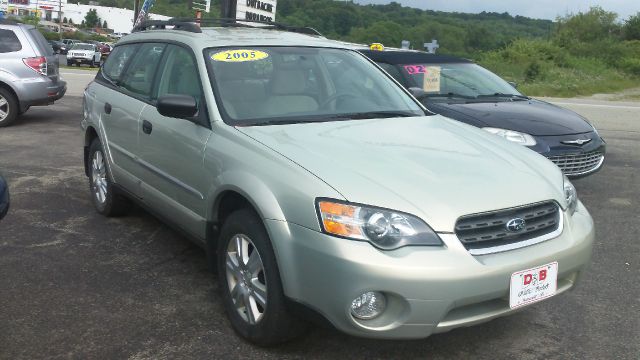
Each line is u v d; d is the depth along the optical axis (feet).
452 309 9.10
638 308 12.77
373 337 9.11
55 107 42.65
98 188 18.24
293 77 13.64
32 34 34.22
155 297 12.82
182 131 12.76
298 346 10.84
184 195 12.82
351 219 9.04
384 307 9.04
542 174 11.12
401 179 9.73
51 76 35.14
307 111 12.96
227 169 11.10
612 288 13.79
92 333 11.21
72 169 24.13
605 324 12.02
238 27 16.29
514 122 20.39
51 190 20.92
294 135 11.40
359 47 26.89
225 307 11.77
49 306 12.25
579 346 11.14
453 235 9.08
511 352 10.87
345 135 11.59
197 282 13.65
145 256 15.15
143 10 45.65
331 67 14.47
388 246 8.92
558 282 10.39
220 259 11.52
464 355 10.72
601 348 11.09
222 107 12.26
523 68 96.37
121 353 10.55
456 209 9.28
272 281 9.94
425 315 8.87
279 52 14.10
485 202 9.55
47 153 26.99
